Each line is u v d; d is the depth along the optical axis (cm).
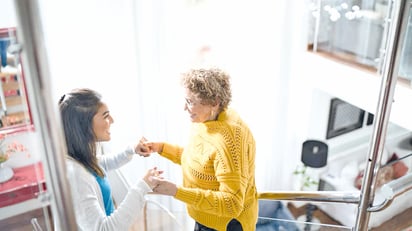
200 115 165
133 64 273
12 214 99
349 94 375
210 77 161
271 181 431
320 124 462
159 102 295
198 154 171
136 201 153
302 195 181
